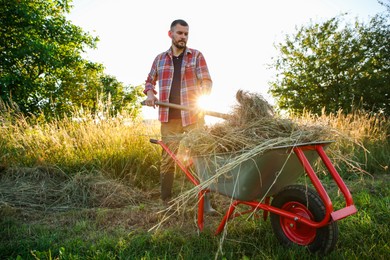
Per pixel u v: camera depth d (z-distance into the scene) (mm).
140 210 3934
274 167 2434
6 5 15297
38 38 16375
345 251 2467
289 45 15656
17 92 14953
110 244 2797
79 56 21469
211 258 2486
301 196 2488
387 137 7598
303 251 2420
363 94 13312
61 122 6551
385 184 4727
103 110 6727
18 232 3164
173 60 4074
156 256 2547
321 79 14820
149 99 3869
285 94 15344
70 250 2701
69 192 4453
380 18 14273
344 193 2342
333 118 7617
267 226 3072
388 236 2732
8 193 4270
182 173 5398
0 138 5625
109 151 5590
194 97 3971
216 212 3678
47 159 5355
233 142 2531
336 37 14961
